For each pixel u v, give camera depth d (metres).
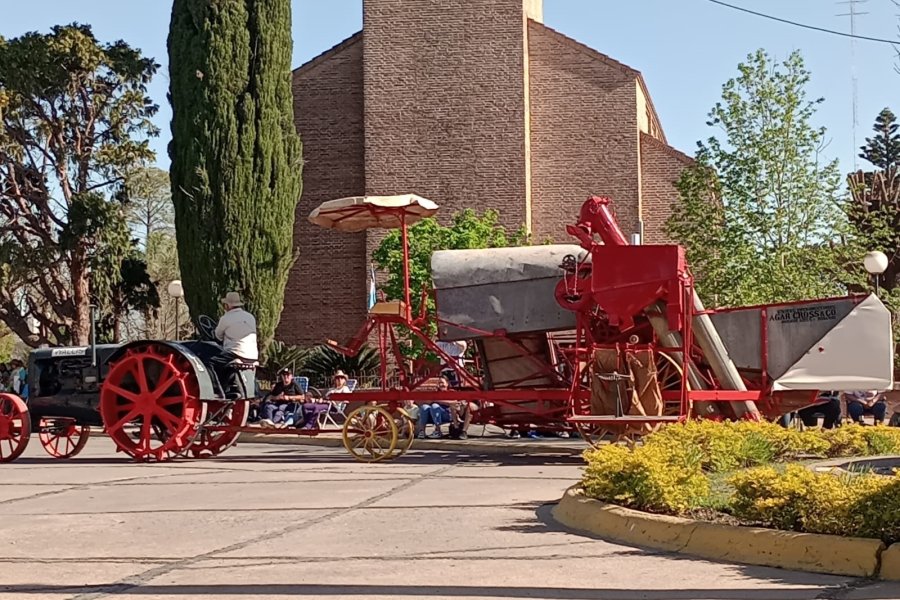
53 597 6.64
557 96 32.81
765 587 6.64
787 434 12.55
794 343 14.92
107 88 36.00
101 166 35.69
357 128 33.09
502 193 31.67
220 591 6.73
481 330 15.48
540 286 15.29
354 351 16.23
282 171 26.47
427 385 17.80
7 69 34.28
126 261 36.00
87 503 11.07
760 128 25.44
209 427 15.97
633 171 32.38
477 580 6.94
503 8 31.88
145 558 7.90
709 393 14.36
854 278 24.70
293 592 6.65
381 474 13.76
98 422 16.47
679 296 14.19
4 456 17.05
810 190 25.03
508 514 9.90
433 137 32.00
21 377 27.36
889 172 30.73
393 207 15.70
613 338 14.95
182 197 25.92
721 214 25.78
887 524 7.21
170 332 49.06
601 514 8.81
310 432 15.88
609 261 14.59
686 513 8.55
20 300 41.41
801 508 7.61
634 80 32.50
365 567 7.44
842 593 6.45
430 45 32.09
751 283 24.83
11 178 34.62
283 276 26.62
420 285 28.64
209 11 25.94
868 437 13.30
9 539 8.81
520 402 15.72
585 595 6.48
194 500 11.19
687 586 6.70
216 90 25.77
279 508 10.49
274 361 26.50
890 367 14.59
